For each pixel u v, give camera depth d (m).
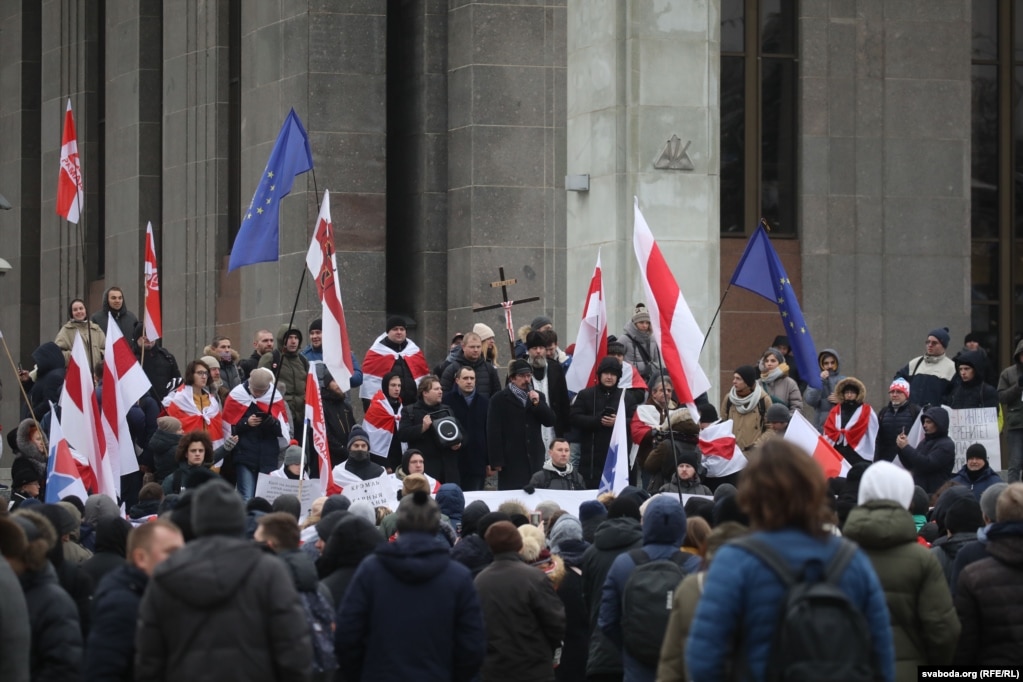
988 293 29.19
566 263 26.98
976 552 10.66
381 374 21.22
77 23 37.12
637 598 10.57
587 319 20.20
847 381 20.09
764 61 28.11
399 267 29.08
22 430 18.61
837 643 6.82
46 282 37.91
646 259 15.66
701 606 7.18
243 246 19.14
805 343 17.98
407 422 19.44
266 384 19.91
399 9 29.14
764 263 18.08
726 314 27.80
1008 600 9.80
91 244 36.84
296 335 21.17
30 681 9.25
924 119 28.42
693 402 15.54
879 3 28.30
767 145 28.11
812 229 27.95
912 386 22.67
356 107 27.83
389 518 13.91
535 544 12.36
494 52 27.89
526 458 19.59
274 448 20.02
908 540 9.43
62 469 16.30
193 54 31.64
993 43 29.31
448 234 28.39
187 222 31.80
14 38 39.78
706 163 23.44
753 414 20.20
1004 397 21.80
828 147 28.05
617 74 23.28
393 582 9.95
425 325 28.27
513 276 27.83
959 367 21.73
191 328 31.62
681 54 23.41
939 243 28.42
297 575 9.66
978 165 29.19
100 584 9.02
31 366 39.03
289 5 28.11
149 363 24.27
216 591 7.99
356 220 27.77
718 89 23.80
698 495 15.35
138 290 33.62
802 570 7.08
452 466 19.50
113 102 34.97
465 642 10.02
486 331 21.31
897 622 9.40
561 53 28.20
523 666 11.36
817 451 16.59
